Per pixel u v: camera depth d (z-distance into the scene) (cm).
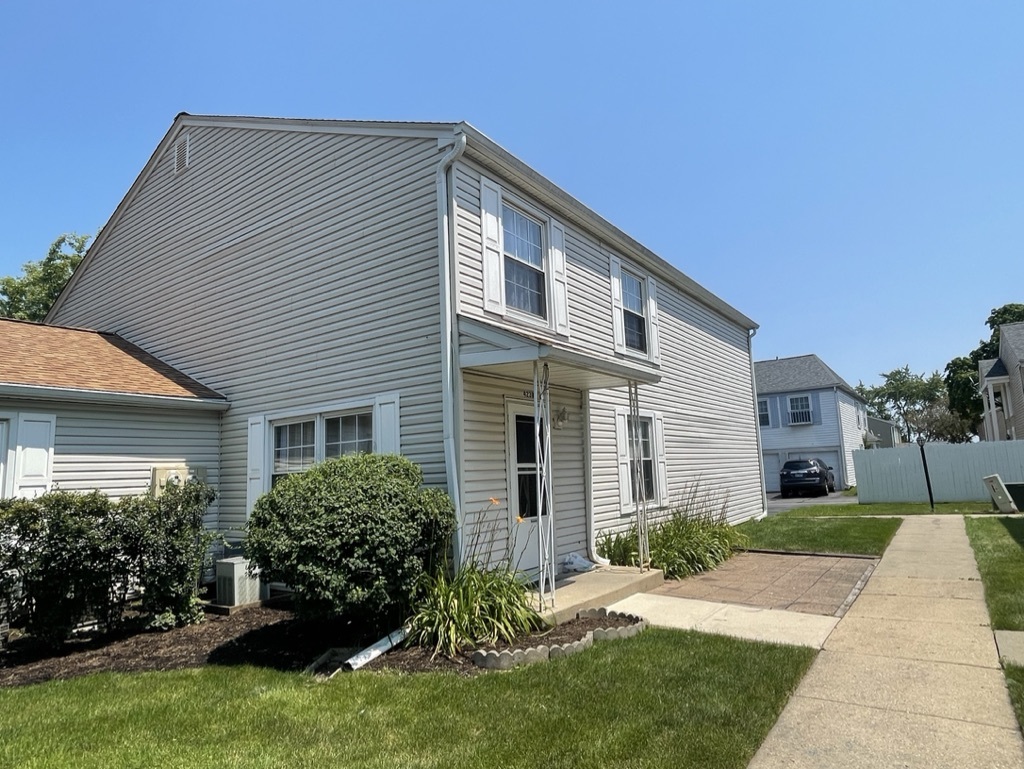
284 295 862
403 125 736
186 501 691
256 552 561
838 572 841
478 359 652
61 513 588
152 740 372
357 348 766
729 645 522
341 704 421
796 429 3198
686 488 1236
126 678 507
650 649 516
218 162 988
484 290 729
